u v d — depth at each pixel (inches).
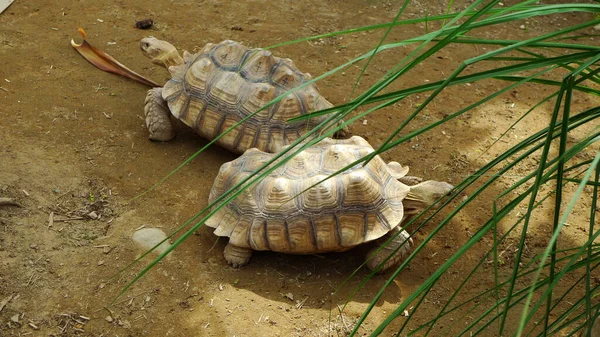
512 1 213.2
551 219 125.6
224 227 107.5
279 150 121.7
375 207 106.0
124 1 193.5
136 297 100.0
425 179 133.6
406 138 42.4
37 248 106.0
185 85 132.5
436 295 106.3
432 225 122.5
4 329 92.0
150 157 131.9
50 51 162.4
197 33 180.9
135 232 112.3
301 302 102.5
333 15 199.6
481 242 119.0
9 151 125.2
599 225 125.0
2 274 100.1
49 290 99.2
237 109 127.6
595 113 46.5
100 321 95.2
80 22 178.9
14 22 174.4
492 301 105.3
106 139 134.4
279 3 203.2
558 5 38.6
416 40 40.3
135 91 152.4
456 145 145.5
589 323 47.6
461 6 212.8
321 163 109.7
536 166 140.5
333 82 163.5
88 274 102.9
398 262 111.2
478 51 186.9
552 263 44.6
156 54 148.5
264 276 107.3
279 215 105.0
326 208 104.5
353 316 100.3
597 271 113.1
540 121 157.3
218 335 95.2
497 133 151.1
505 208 45.5
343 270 109.8
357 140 118.2
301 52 176.6
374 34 190.9
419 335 97.1
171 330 95.2
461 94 165.5
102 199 118.9
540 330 98.7
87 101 145.5
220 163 133.0
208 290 103.0
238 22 189.3
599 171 52.0
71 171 123.8
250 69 130.5
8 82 147.5
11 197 113.7
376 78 167.5
